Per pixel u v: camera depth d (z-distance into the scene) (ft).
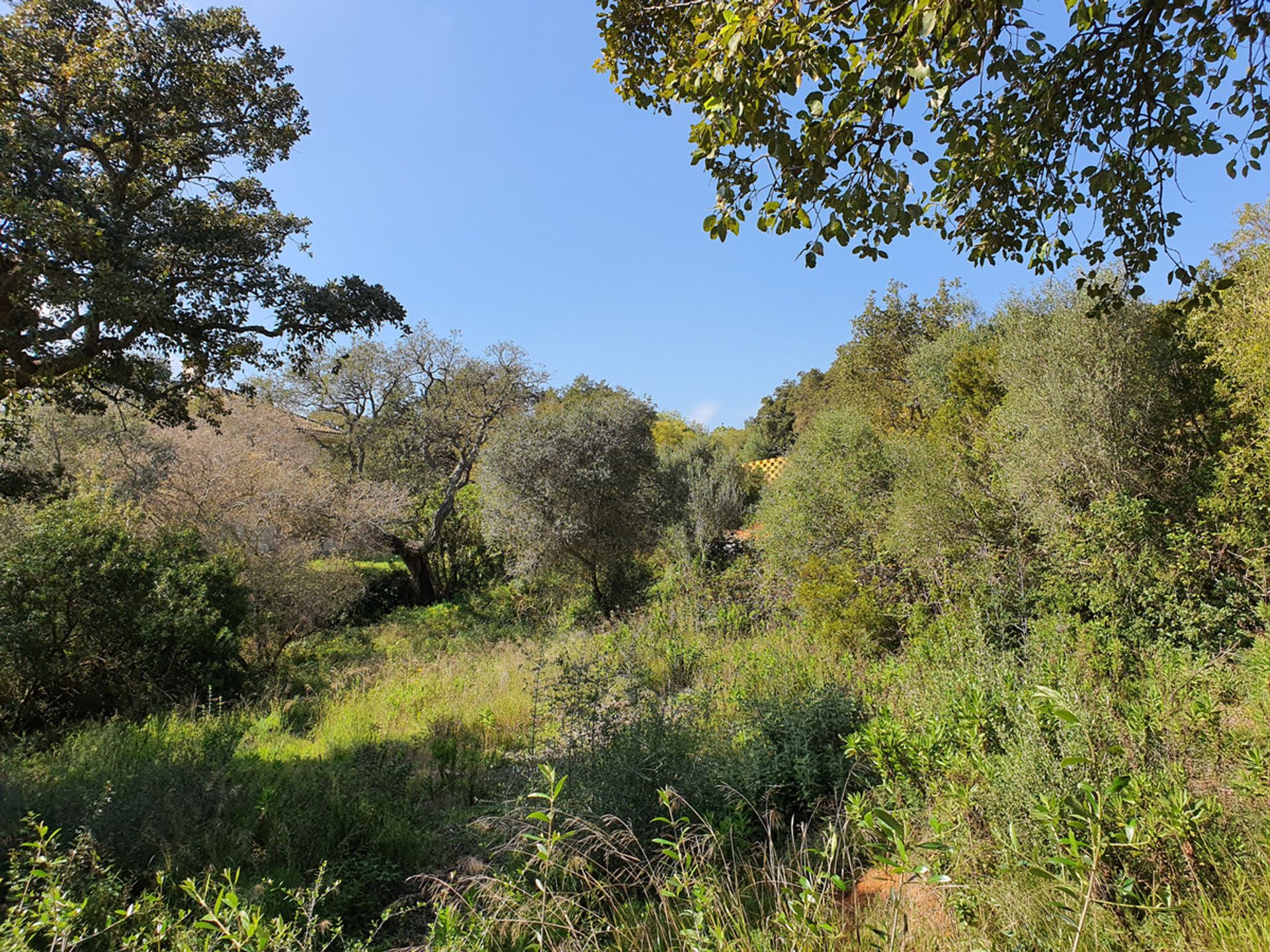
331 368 72.69
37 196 22.35
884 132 9.79
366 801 16.19
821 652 25.27
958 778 10.28
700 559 45.55
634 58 13.26
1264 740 9.47
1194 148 9.93
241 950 8.31
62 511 30.48
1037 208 11.84
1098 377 21.98
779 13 8.74
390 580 65.72
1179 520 18.97
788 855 10.94
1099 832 6.53
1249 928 6.71
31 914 9.23
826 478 34.71
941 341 42.50
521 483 50.83
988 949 7.07
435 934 9.82
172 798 15.24
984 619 17.89
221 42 27.43
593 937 9.45
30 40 23.95
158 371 31.68
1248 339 18.44
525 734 21.83
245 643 39.86
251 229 30.09
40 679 26.32
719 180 9.97
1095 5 9.52
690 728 16.97
